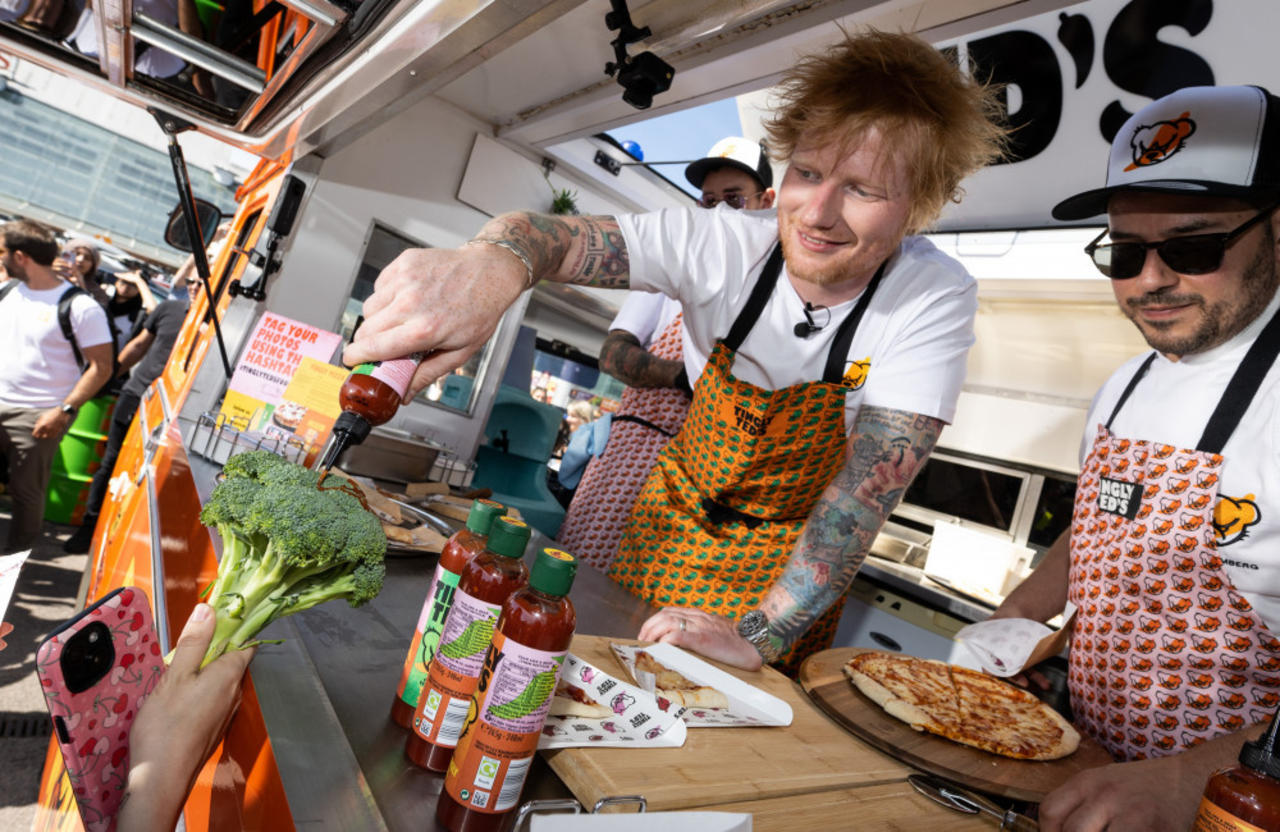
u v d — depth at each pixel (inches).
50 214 272.5
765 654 47.7
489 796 21.6
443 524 55.4
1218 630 46.8
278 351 64.8
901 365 52.8
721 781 28.0
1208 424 48.5
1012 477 133.3
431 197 101.3
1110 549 52.8
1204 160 46.9
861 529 51.1
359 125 64.2
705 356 64.2
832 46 47.4
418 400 106.2
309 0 40.3
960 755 38.2
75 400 139.3
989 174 104.9
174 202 285.4
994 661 53.9
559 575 22.2
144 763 22.0
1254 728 33.8
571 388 184.4
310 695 26.8
